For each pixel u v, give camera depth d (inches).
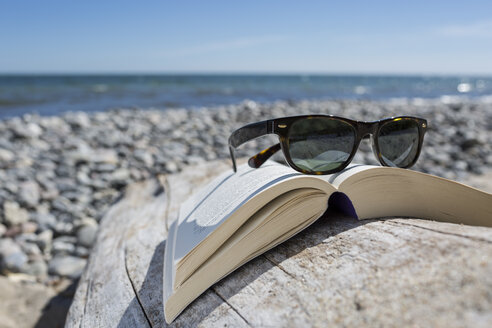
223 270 8.2
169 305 7.7
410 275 6.8
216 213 8.7
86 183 36.2
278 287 7.7
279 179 8.7
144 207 16.1
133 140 58.0
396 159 11.3
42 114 92.4
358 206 9.2
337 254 8.0
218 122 76.0
